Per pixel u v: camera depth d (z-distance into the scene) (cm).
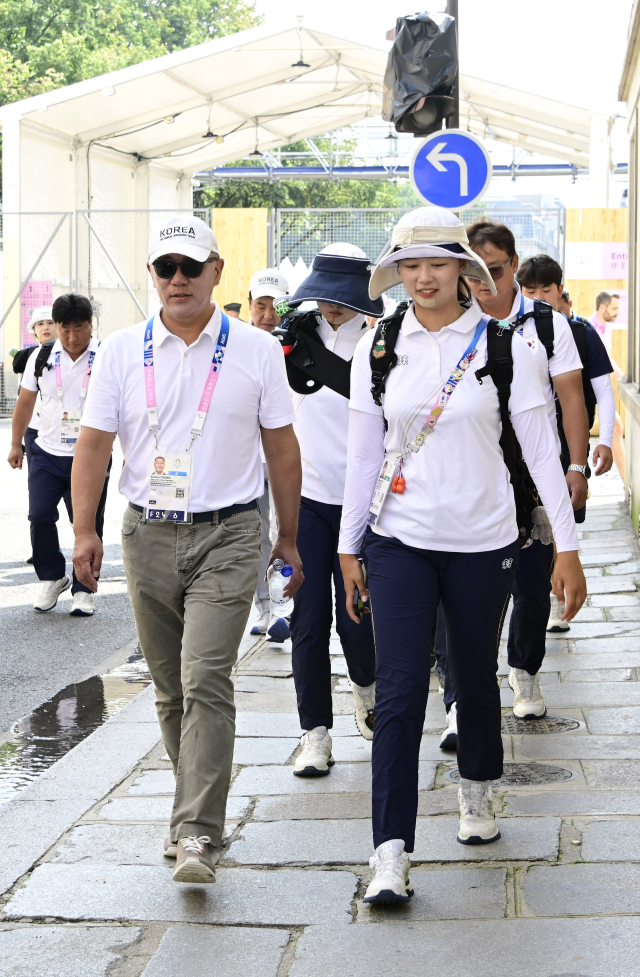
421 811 410
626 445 1169
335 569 464
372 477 365
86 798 430
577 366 510
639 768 448
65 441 809
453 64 880
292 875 359
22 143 2320
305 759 454
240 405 362
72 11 4722
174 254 350
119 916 332
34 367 821
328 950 308
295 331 465
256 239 2131
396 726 336
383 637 346
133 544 364
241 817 410
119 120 2447
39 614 815
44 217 2411
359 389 361
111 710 593
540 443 353
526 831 386
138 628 379
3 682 645
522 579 505
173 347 361
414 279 346
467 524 347
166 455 358
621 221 1888
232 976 296
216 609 353
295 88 2555
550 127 2427
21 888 353
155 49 5438
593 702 546
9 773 498
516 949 304
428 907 332
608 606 760
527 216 1917
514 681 527
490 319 354
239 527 360
